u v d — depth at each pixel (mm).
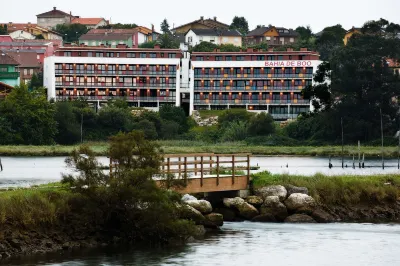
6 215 76062
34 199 78312
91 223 80750
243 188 102375
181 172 95812
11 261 72688
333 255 80125
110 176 81625
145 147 83125
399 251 82375
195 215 89125
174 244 82750
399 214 104250
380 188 107250
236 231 91438
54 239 77438
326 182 105125
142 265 73312
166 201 82438
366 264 76812
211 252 79688
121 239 81750
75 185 80688
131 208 81312
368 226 96562
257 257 78312
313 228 94688
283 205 99250
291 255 79688
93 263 73312
